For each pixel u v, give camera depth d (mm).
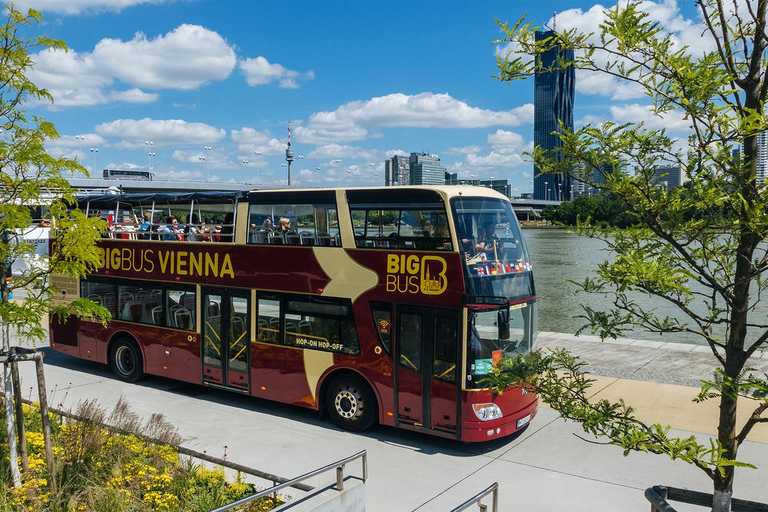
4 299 7176
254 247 11922
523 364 4961
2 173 7008
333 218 10969
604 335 4340
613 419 4383
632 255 3967
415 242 10047
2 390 10398
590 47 4023
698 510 8016
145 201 13812
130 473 7641
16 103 7062
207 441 10367
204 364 12695
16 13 6875
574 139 3973
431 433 9906
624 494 8414
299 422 11469
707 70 3564
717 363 15352
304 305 11305
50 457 7133
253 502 7250
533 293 10727
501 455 9836
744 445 9938
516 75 4270
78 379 14406
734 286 3965
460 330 9594
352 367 10695
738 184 3678
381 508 7965
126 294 14086
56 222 7438
